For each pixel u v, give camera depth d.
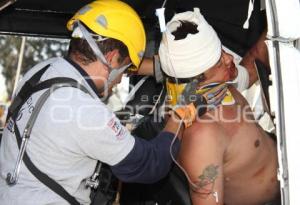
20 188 1.84
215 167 1.98
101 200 2.28
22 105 1.92
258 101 2.47
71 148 1.83
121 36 1.91
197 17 2.03
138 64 2.05
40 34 2.88
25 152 1.85
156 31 2.73
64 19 2.87
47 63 2.00
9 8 2.76
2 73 3.86
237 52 2.81
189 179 2.00
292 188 1.74
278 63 1.77
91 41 1.88
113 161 1.87
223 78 2.05
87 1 2.74
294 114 1.76
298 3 1.81
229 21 2.75
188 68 1.96
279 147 1.75
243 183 2.18
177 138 1.99
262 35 2.40
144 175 1.93
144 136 2.41
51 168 1.84
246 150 2.12
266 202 2.25
